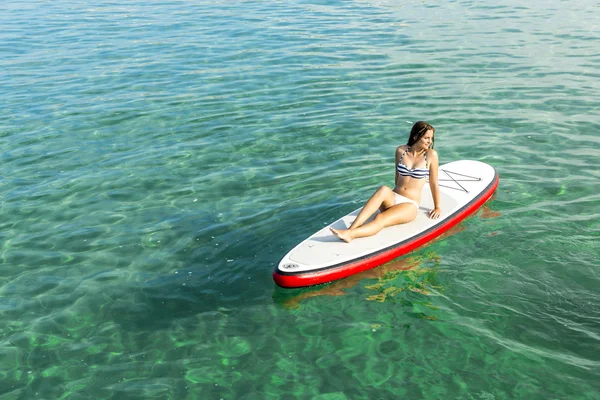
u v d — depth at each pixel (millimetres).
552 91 11094
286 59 13844
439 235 6598
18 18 19469
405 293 5703
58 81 12836
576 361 4688
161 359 4996
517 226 6652
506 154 8578
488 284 5691
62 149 9445
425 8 19234
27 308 5723
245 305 5664
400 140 9219
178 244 6707
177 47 15227
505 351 4840
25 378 4836
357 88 11727
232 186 8008
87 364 4969
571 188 7484
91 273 6254
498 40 14852
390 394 4500
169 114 10773
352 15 18438
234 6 20688
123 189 8086
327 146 9133
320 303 5656
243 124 10172
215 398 4555
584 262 5898
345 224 6586
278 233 6797
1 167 8875
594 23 16281
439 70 12641
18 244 6855
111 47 15461
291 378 4715
